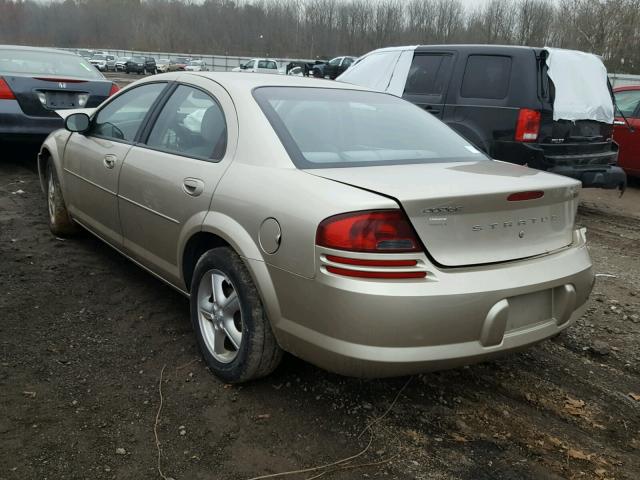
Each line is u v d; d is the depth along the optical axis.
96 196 4.07
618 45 31.03
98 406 2.74
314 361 2.49
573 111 6.25
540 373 3.28
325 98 3.34
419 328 2.28
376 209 2.28
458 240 2.40
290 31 80.94
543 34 46.25
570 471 2.48
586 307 2.92
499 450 2.59
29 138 7.08
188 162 3.16
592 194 9.14
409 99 7.14
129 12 105.50
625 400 3.06
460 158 3.17
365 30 67.06
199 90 3.41
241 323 2.79
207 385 2.95
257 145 2.85
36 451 2.42
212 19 89.31
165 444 2.51
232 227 2.73
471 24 58.53
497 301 2.41
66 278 4.18
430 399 2.95
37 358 3.12
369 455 2.51
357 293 2.25
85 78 7.60
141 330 3.49
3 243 4.79
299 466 2.42
